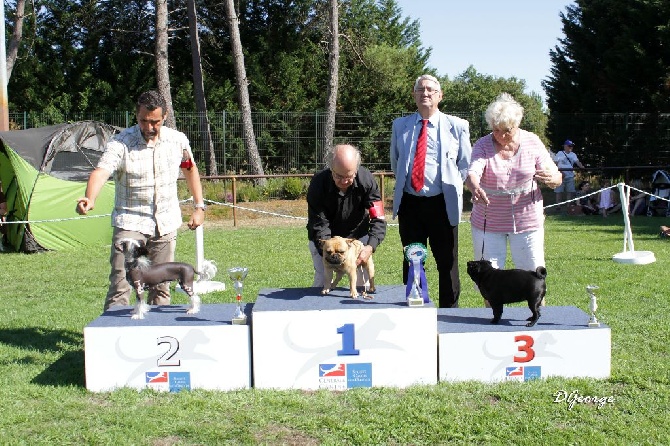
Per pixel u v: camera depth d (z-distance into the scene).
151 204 5.29
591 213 17.77
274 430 3.91
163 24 21.41
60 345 5.77
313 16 30.41
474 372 4.54
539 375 4.58
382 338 4.47
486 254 5.50
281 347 4.46
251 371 4.55
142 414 4.11
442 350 4.52
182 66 28.98
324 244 4.62
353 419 4.02
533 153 5.36
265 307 4.54
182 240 13.48
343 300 4.70
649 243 12.00
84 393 4.50
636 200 17.39
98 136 13.45
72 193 12.65
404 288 5.07
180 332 4.48
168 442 3.79
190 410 4.17
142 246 4.71
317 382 4.49
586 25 24.34
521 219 5.39
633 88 22.84
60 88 27.02
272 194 20.83
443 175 5.50
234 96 28.16
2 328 6.41
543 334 4.55
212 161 22.02
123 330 4.47
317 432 3.87
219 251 11.92
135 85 27.52
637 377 4.59
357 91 29.77
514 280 4.61
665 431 3.82
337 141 23.58
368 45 31.03
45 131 13.07
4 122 14.27
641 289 7.84
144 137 5.18
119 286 5.39
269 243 12.95
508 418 3.99
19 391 4.53
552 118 21.88
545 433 3.81
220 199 19.67
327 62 30.27
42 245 12.33
